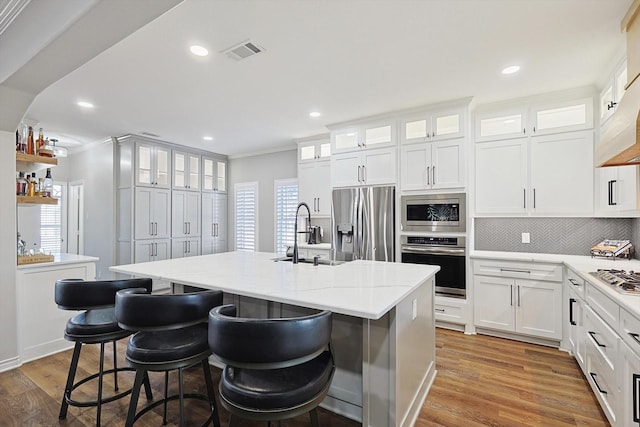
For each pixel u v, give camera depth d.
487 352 2.92
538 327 3.05
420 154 3.67
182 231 5.62
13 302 2.68
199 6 1.91
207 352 1.62
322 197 4.93
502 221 3.71
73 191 5.94
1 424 1.91
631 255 2.98
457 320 3.43
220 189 6.42
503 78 2.90
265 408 1.18
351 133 4.20
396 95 3.31
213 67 2.69
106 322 1.86
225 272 2.18
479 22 2.07
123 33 1.64
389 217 3.82
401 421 1.71
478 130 3.60
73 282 1.82
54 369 2.63
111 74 2.82
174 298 1.49
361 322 1.88
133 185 4.87
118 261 5.07
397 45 2.35
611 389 1.79
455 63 2.62
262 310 2.24
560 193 3.18
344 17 2.02
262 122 4.26
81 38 1.68
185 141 5.32
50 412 2.03
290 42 2.31
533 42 2.31
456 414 2.00
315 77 2.89
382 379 1.67
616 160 1.88
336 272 2.18
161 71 2.76
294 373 1.32
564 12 1.96
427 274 2.10
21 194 2.91
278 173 5.87
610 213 2.76
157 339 1.62
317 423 1.40
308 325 1.18
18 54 1.98
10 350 2.65
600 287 1.91
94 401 2.11
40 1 1.78
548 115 3.41
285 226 5.76
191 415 1.99
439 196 3.55
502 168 3.46
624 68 2.43
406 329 1.81
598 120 3.02
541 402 2.12
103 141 5.17
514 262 3.16
